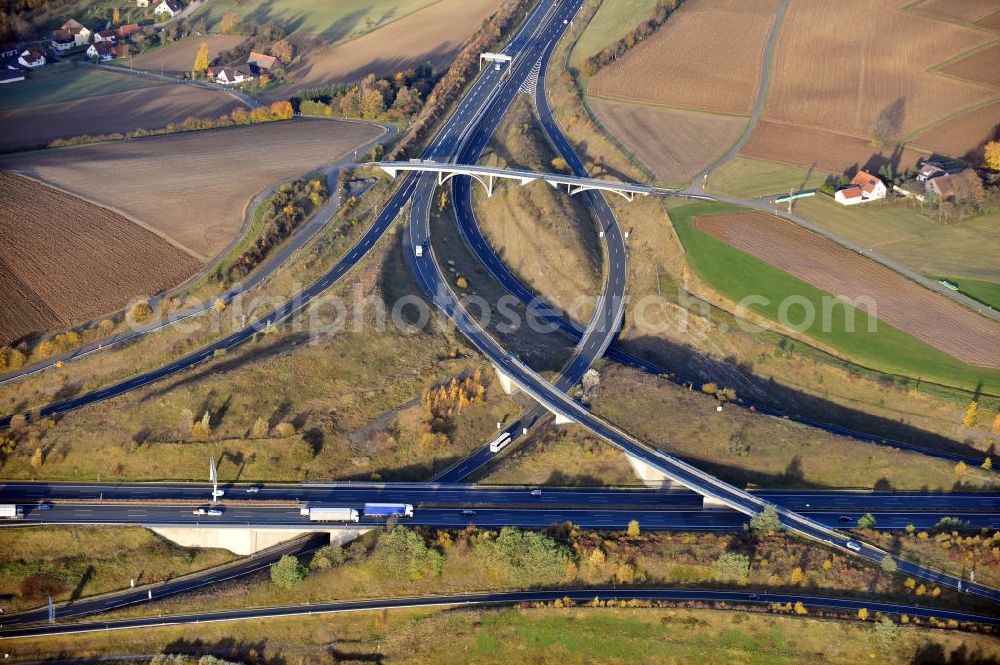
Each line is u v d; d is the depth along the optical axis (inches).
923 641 7381.9
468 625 7775.6
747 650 7514.8
